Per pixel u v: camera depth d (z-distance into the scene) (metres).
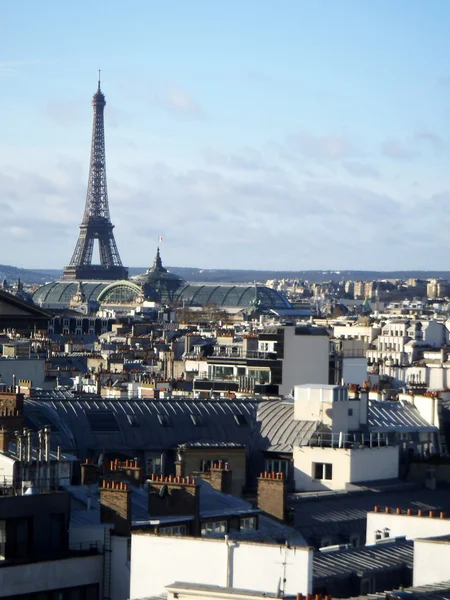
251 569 186.88
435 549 193.25
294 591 183.00
